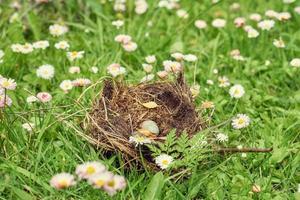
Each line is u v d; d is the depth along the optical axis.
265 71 5.46
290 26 6.10
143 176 3.86
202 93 4.98
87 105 4.56
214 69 5.37
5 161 4.00
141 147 3.89
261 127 4.61
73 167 3.98
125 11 6.39
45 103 4.60
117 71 4.88
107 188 3.38
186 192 3.90
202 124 4.16
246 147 4.24
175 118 4.07
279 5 6.45
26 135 4.27
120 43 5.43
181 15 6.20
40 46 5.26
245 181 3.94
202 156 3.90
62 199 3.74
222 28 6.02
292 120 4.65
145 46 5.75
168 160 3.79
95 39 5.77
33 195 3.79
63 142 4.16
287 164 4.22
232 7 6.41
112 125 3.95
